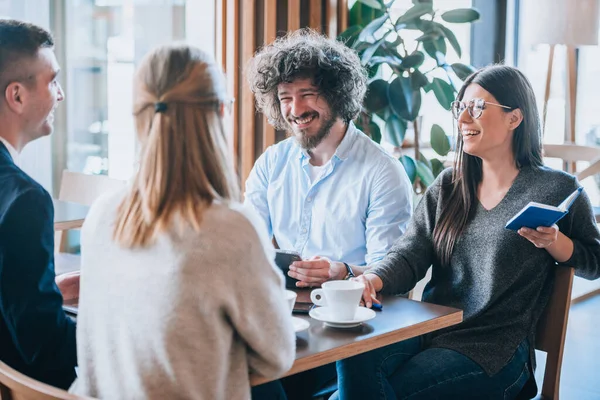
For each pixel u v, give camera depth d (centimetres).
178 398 127
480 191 218
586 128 533
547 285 207
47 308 154
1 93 172
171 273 126
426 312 179
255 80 254
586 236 208
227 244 127
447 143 393
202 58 135
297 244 252
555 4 467
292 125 243
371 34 364
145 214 129
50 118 183
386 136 379
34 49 174
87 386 139
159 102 131
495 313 207
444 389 192
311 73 236
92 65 349
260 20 347
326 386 221
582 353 370
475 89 212
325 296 166
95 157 356
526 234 191
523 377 204
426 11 380
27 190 156
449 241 216
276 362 135
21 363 162
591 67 527
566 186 208
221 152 134
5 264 153
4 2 318
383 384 190
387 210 239
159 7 360
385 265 217
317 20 367
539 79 530
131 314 129
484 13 515
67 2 338
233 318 128
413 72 377
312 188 249
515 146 213
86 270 137
